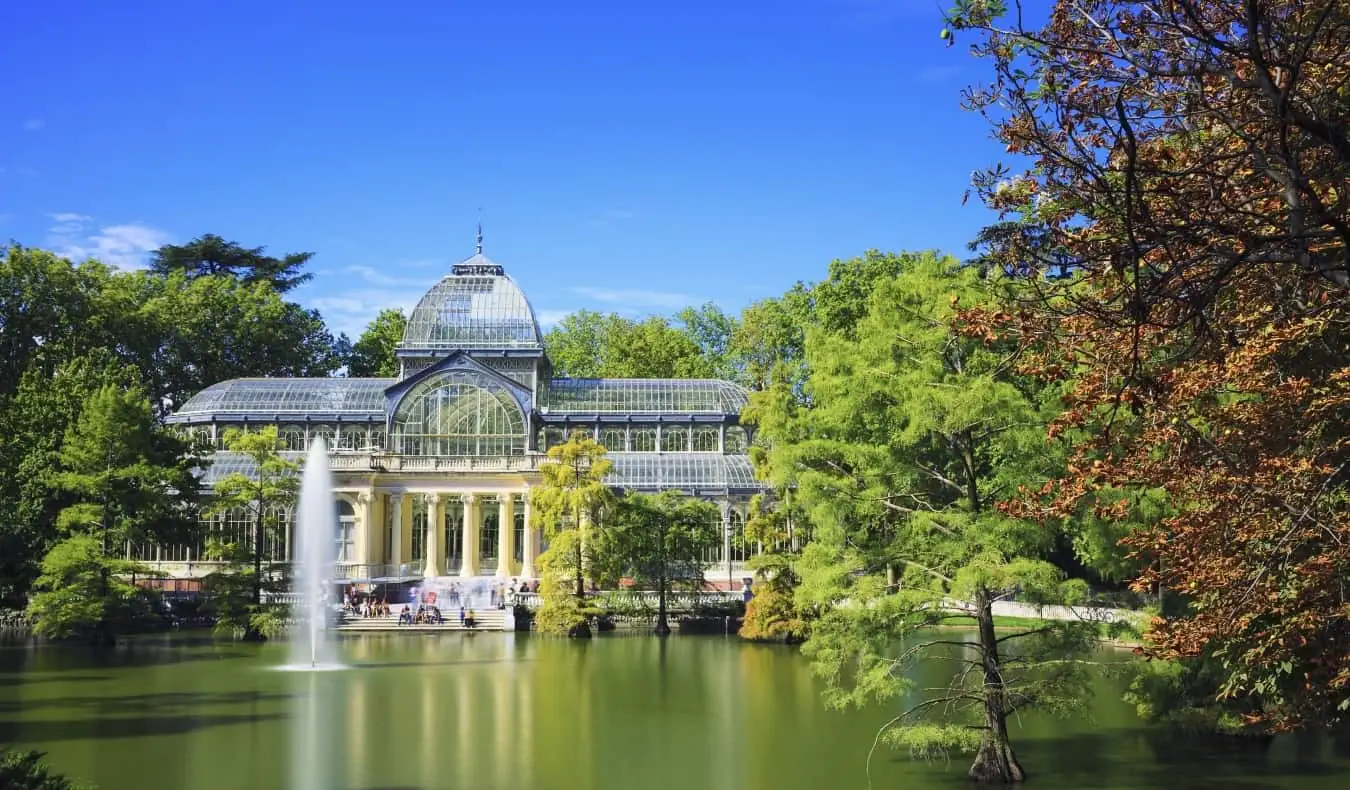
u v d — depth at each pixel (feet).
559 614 300.61
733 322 561.84
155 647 278.67
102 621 278.05
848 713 190.80
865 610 142.00
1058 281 76.95
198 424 402.52
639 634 310.86
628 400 413.18
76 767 150.51
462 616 322.55
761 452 295.48
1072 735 169.58
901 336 146.00
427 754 159.94
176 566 366.02
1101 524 128.67
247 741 167.32
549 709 194.29
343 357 550.36
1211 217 61.16
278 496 308.40
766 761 155.94
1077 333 73.15
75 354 400.26
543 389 419.95
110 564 270.46
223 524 372.58
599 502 309.63
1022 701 142.10
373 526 376.68
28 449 297.94
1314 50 61.67
